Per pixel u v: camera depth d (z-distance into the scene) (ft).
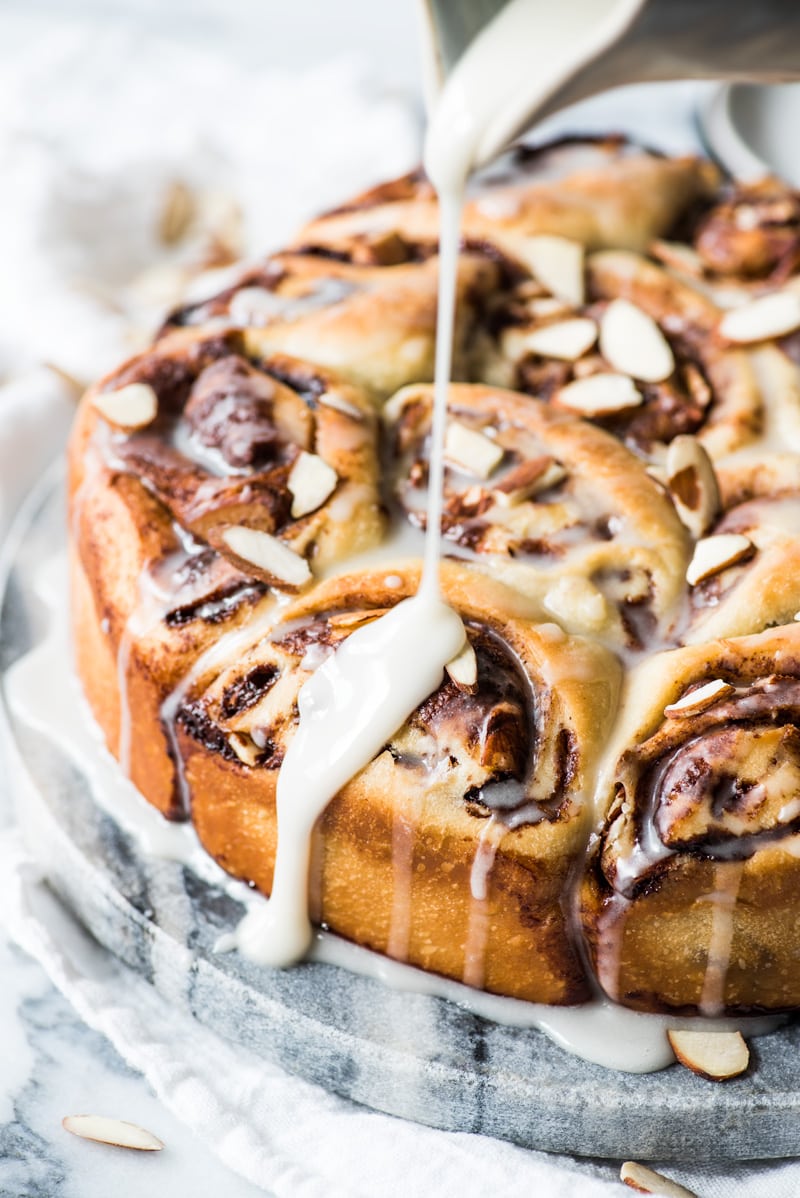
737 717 2.03
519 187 2.48
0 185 3.08
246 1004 2.11
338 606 2.11
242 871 2.16
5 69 3.67
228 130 3.41
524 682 2.08
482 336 2.37
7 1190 2.04
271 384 2.24
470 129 2.07
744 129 2.96
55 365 2.80
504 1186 2.05
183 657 2.12
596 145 2.60
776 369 2.33
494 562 2.13
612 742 2.06
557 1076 2.06
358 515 2.16
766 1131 2.06
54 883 2.25
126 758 2.23
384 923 2.10
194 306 2.41
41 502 2.55
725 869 2.02
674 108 3.32
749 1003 2.09
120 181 3.12
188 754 2.13
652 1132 2.06
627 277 2.41
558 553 2.15
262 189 3.21
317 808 2.06
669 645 2.12
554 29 2.07
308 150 3.29
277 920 2.12
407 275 2.37
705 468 2.21
